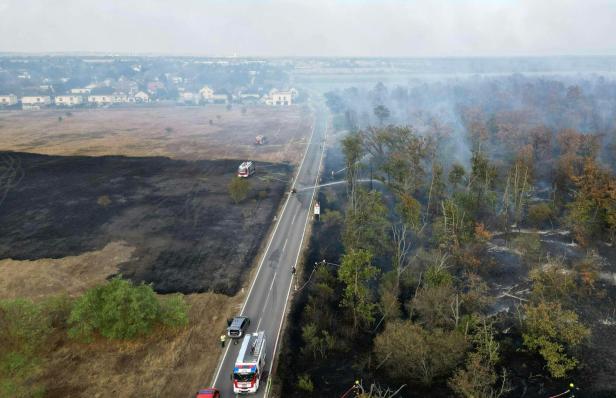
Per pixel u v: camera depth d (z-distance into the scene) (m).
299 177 107.69
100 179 103.94
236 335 47.12
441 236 64.25
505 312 52.84
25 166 113.31
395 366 42.97
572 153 85.81
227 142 148.25
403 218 68.38
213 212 84.06
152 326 48.38
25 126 175.75
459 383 38.22
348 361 44.91
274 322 50.62
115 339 46.66
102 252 67.75
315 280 59.16
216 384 41.12
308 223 79.25
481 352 43.09
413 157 81.19
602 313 52.16
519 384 41.75
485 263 62.56
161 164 117.69
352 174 84.62
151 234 74.12
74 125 179.62
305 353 45.47
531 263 62.66
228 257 66.38
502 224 74.38
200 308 53.28
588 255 62.59
